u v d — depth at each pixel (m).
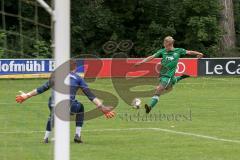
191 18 124.25
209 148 30.83
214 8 124.94
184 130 38.22
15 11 28.75
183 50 47.44
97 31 128.62
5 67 79.94
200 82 87.25
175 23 128.25
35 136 34.16
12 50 27.30
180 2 129.38
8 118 43.88
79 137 32.28
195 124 41.62
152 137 34.84
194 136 35.38
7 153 28.09
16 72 80.12
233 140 33.84
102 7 130.38
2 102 56.53
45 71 79.81
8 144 30.89
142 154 28.81
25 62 79.94
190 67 93.12
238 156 28.44
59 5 14.30
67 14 14.38
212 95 67.94
